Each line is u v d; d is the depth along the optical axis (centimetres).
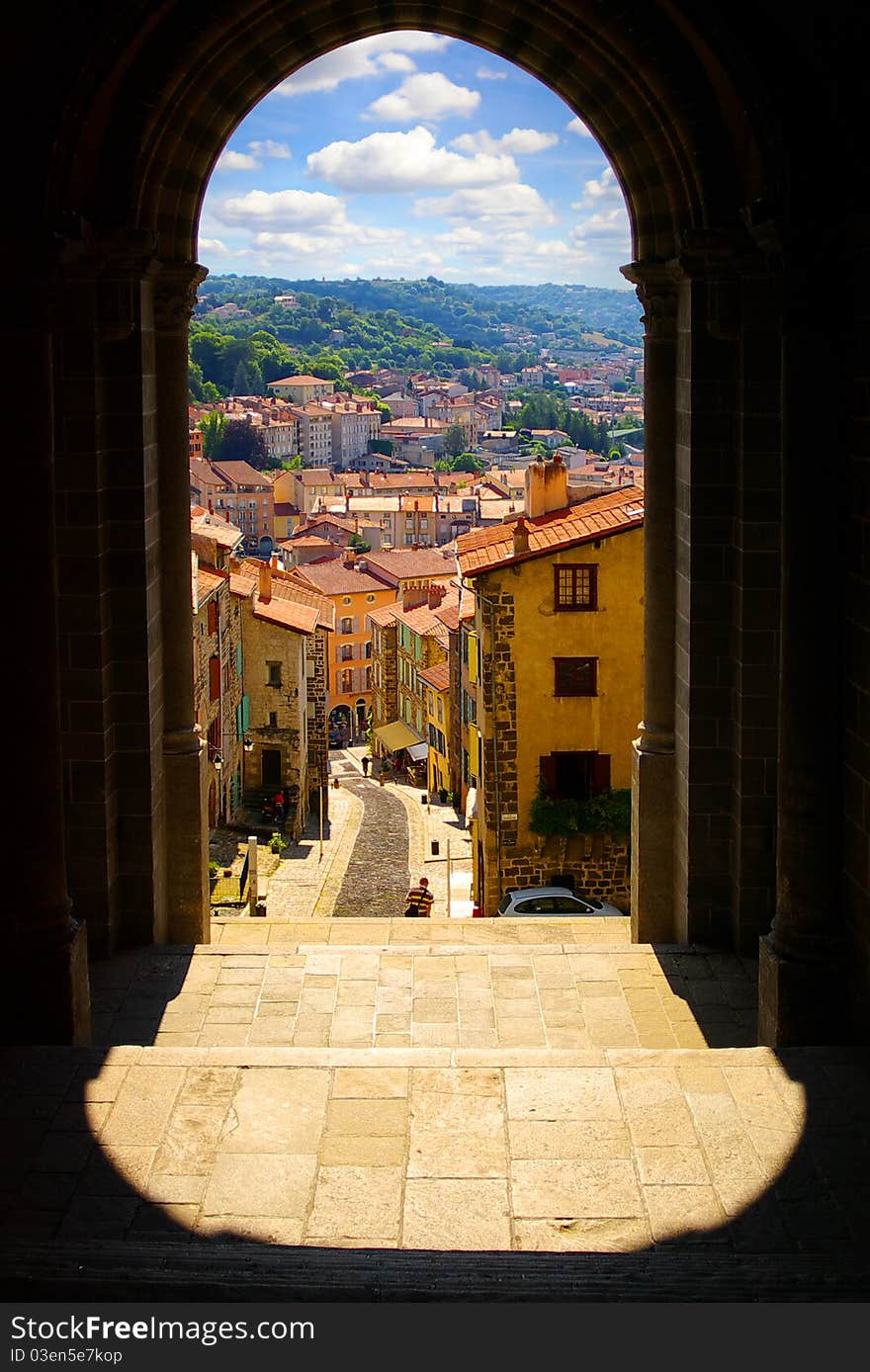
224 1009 1291
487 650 3041
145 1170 917
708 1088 1013
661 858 1495
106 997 1308
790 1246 828
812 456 1080
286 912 4012
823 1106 985
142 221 1342
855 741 1091
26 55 1066
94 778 1370
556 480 3353
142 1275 685
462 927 1603
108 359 1347
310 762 5622
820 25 1017
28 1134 961
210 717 4547
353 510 14488
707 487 1365
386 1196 887
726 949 1418
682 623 1423
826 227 1057
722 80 1258
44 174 1071
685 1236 839
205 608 4384
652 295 1415
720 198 1302
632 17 1272
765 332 1320
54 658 1111
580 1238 838
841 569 1091
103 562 1359
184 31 1270
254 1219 862
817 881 1117
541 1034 1244
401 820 5631
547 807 3059
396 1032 1247
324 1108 997
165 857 1484
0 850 1121
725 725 1395
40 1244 786
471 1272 721
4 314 1063
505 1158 930
